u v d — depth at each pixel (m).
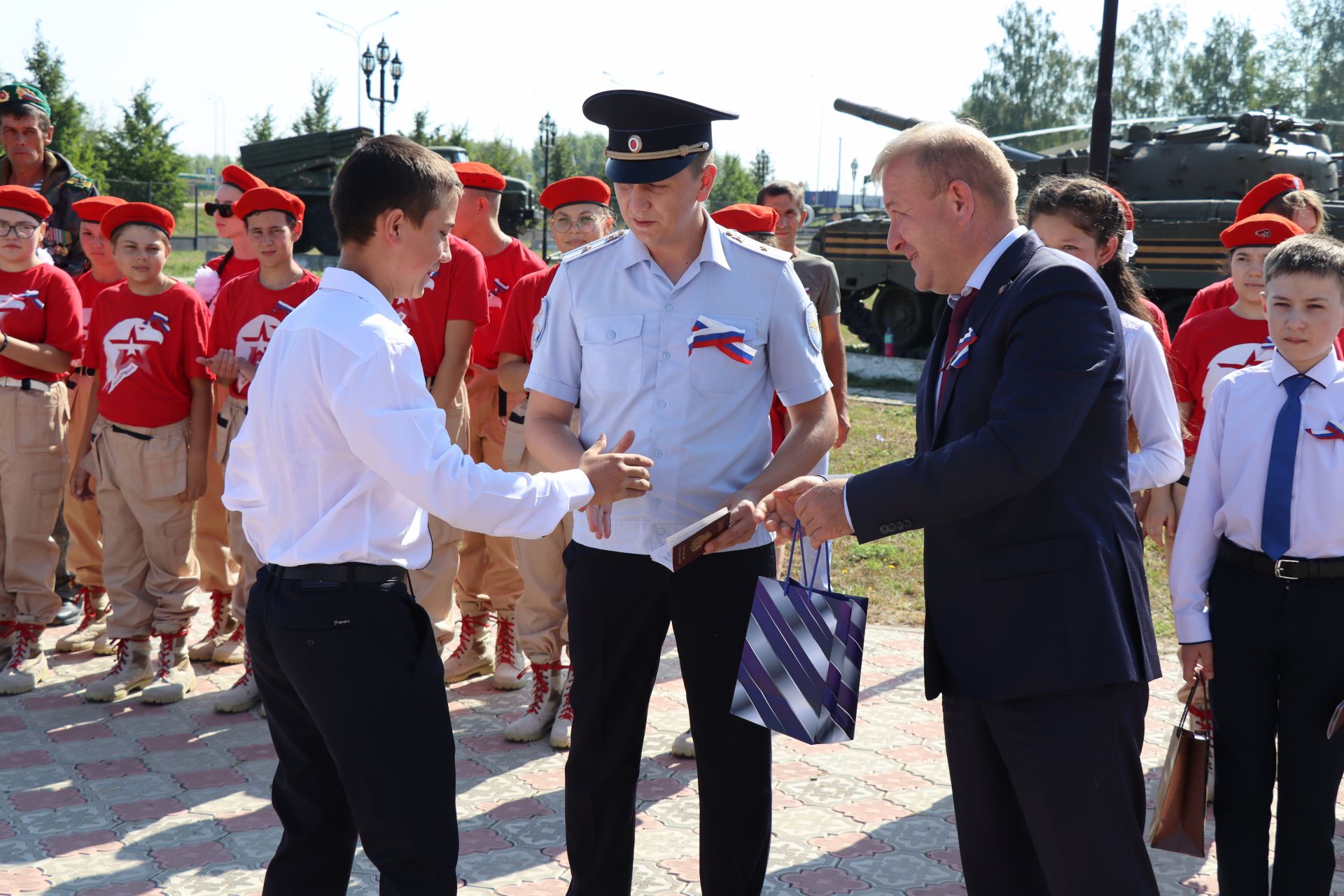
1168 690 5.27
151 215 4.95
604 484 2.69
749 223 5.10
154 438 4.97
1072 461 2.43
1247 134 16.50
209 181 68.50
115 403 4.96
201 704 5.03
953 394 2.53
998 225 2.51
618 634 3.03
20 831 3.82
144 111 44.91
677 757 4.49
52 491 5.26
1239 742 3.10
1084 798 2.41
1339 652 2.97
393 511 2.51
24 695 5.11
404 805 2.45
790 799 4.11
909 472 2.42
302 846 2.63
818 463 3.08
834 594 2.70
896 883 3.52
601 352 3.09
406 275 2.57
